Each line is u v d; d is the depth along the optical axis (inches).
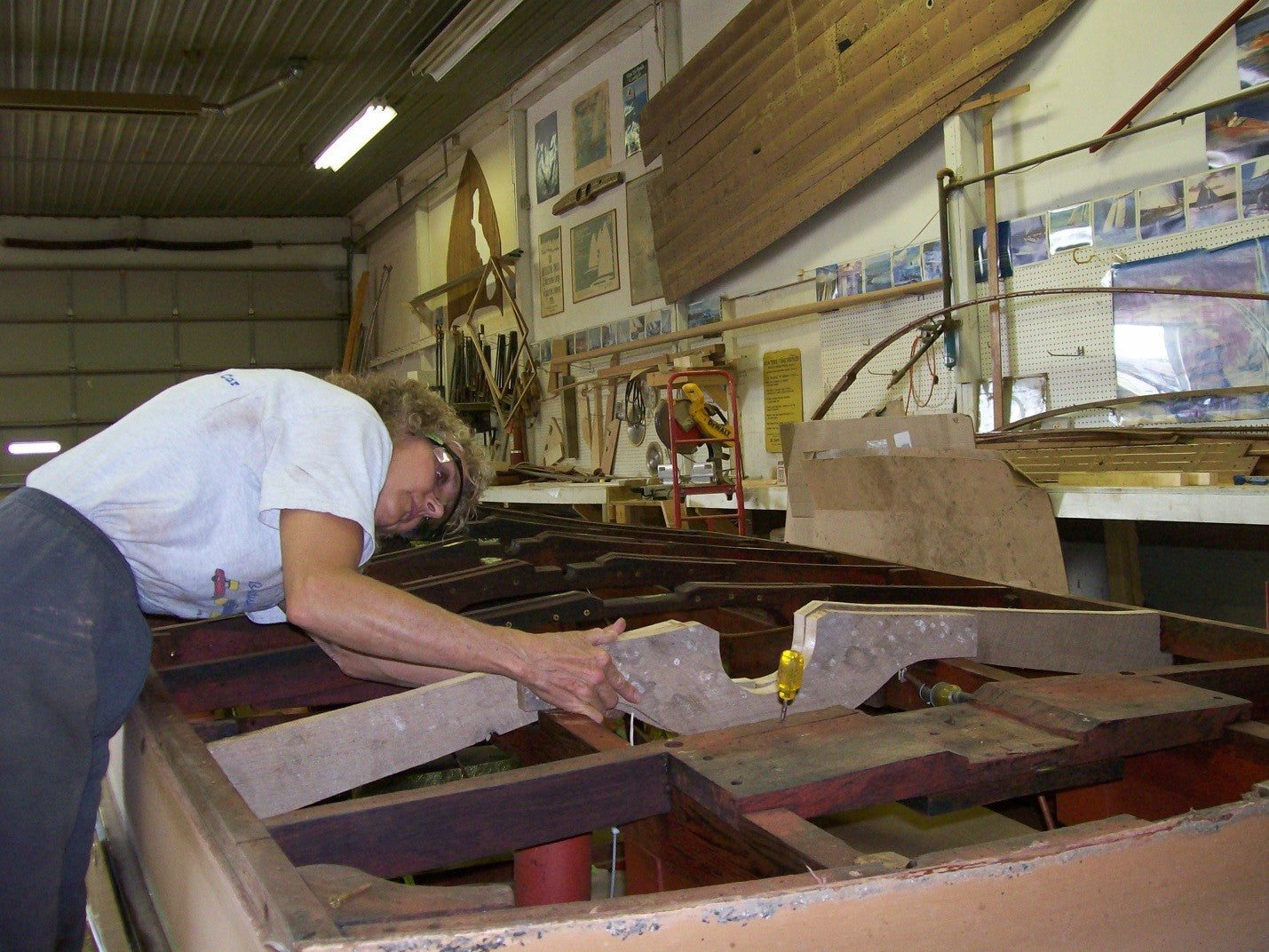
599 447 275.0
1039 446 137.5
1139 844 30.4
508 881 61.9
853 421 127.3
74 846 44.1
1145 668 64.5
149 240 444.5
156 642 65.1
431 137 374.3
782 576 87.1
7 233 426.6
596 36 274.4
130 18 260.8
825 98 190.4
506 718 49.6
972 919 28.1
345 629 39.8
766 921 25.9
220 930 28.5
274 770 45.3
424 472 51.8
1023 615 59.1
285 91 313.4
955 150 164.9
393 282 442.0
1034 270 156.8
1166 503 111.7
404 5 260.1
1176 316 137.6
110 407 440.8
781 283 214.1
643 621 81.1
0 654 38.1
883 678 54.0
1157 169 141.2
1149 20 141.6
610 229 279.3
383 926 24.2
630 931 24.9
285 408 44.9
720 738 41.4
